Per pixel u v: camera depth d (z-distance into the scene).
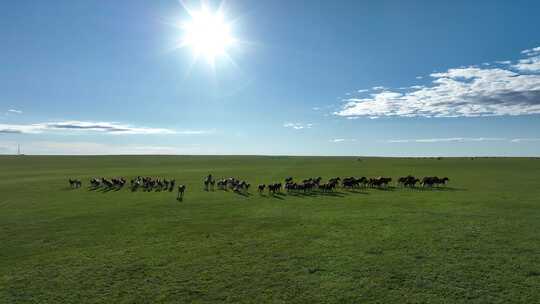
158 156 197.50
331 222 26.94
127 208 33.62
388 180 51.38
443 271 16.56
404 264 17.56
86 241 22.14
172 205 35.44
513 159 129.38
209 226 26.02
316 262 18.06
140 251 20.09
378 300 13.84
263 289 14.96
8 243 21.75
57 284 15.61
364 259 18.38
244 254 19.45
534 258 18.09
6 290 15.00
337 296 14.22
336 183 52.12
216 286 15.30
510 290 14.44
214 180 60.25
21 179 63.66
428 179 50.06
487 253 19.00
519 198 37.22
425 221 26.75
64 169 94.25
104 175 73.06
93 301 14.02
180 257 19.03
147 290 14.96
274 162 132.38
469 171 76.25
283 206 34.59
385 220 27.30
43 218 28.92
